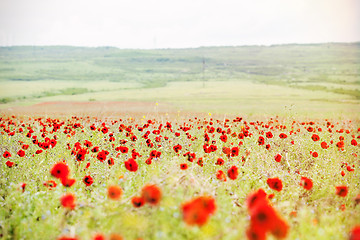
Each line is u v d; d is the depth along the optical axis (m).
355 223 3.84
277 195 5.09
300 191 5.26
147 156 7.41
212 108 39.31
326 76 153.50
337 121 17.06
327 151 8.23
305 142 9.12
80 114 21.77
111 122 14.22
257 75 178.50
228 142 9.20
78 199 4.58
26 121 15.41
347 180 5.92
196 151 8.12
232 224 3.36
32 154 7.33
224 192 4.48
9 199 4.62
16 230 3.89
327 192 5.32
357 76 148.25
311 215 3.94
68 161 6.44
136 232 3.29
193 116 19.16
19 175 5.92
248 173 5.81
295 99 59.56
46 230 3.74
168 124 10.70
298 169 6.61
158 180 4.11
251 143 9.00
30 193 4.96
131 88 111.12
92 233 3.43
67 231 3.47
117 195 3.58
